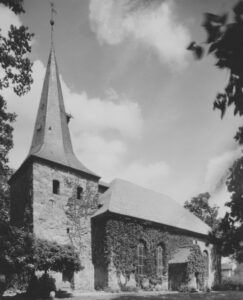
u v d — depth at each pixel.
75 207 28.91
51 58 35.53
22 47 17.42
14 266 19.89
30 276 22.45
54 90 34.09
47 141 30.98
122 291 27.05
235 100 2.35
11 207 31.48
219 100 2.38
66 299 20.61
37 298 20.48
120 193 33.16
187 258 31.36
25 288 23.45
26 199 27.78
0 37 16.98
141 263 29.78
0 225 20.64
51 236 26.59
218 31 2.20
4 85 18.09
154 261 30.66
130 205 32.03
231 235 3.40
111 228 28.17
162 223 32.25
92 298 21.50
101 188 34.50
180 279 31.23
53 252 21.08
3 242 19.73
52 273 25.22
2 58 17.05
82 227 28.84
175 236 33.59
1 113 20.19
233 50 2.24
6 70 17.73
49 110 32.84
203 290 31.31
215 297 21.95
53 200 27.59
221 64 2.31
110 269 27.08
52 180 28.09
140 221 30.48
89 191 30.41
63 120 33.62
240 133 2.21
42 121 32.41
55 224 27.14
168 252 32.31
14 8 15.17
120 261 27.95
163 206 36.66
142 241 30.50
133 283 28.48
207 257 36.47
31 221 26.08
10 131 21.48
